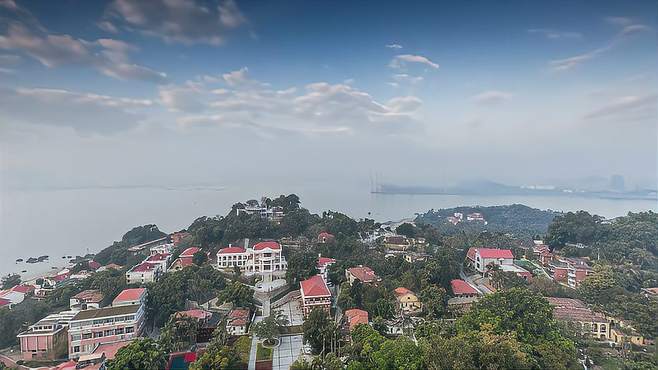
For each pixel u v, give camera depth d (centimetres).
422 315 5991
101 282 6581
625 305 5506
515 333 4262
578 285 6881
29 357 4912
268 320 5316
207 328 5328
